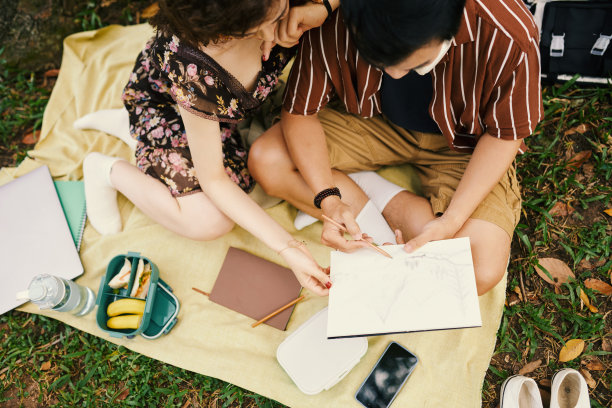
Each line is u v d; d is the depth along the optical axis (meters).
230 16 1.05
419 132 1.84
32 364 2.04
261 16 1.09
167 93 1.90
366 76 1.54
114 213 2.14
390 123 1.91
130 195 1.96
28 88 2.61
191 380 1.94
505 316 1.94
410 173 2.11
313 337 1.81
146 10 2.64
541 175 2.17
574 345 1.87
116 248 2.11
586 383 1.78
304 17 1.32
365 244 1.52
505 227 1.67
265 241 1.63
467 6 1.24
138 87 1.91
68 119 2.43
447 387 1.76
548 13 2.11
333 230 1.64
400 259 1.51
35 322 2.10
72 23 2.66
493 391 1.86
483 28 1.28
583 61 2.16
